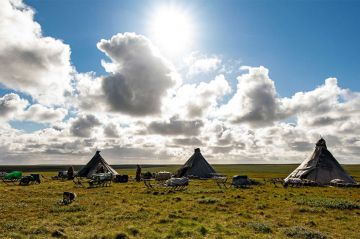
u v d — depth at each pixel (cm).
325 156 5581
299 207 2602
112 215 2231
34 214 2275
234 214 2312
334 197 3428
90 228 1831
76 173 6962
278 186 4994
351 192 4025
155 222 1998
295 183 5006
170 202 2920
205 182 5675
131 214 2248
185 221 2006
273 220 2127
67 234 1678
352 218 2220
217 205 2750
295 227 1841
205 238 1609
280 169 18412
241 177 5038
